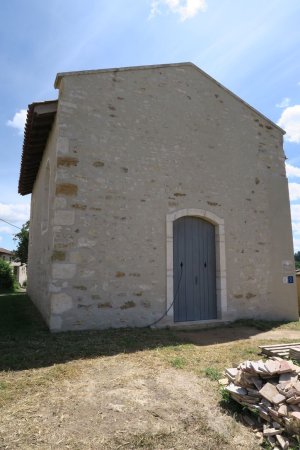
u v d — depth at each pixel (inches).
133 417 99.9
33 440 87.0
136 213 233.1
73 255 207.6
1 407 104.2
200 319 257.6
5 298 444.1
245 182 292.5
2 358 149.0
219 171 278.4
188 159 262.8
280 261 298.7
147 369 141.0
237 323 262.2
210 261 269.3
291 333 233.8
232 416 103.7
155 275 233.5
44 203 286.5
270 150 315.3
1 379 126.4
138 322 223.6
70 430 92.0
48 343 173.2
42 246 279.0
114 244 222.1
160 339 194.2
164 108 258.4
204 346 187.0
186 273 257.1
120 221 226.4
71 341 178.2
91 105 227.9
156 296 231.8
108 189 225.1
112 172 228.4
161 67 262.8
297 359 157.4
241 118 301.1
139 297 225.8
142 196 237.5
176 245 256.1
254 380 109.1
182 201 254.5
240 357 162.6
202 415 102.7
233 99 299.1
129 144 238.2
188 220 264.4
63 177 211.0
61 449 83.6
